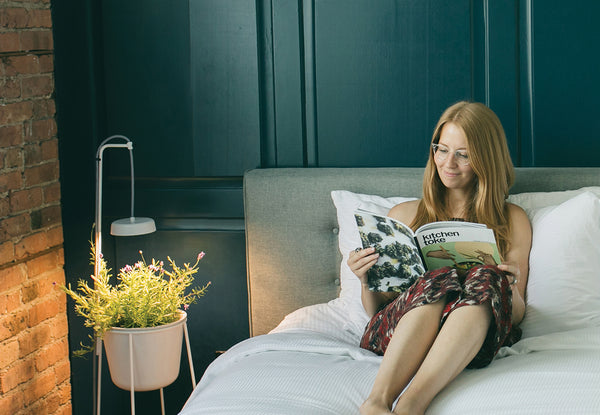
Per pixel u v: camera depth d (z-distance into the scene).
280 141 2.65
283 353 1.94
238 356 2.01
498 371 1.67
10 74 2.26
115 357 2.32
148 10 2.65
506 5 2.42
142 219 2.43
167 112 2.69
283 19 2.57
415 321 1.73
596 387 1.52
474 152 2.06
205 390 1.86
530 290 2.06
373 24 2.52
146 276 2.39
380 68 2.54
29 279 2.35
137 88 2.70
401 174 2.45
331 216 2.47
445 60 2.49
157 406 2.81
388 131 2.57
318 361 1.85
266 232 2.52
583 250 2.02
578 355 1.69
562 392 1.52
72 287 2.57
